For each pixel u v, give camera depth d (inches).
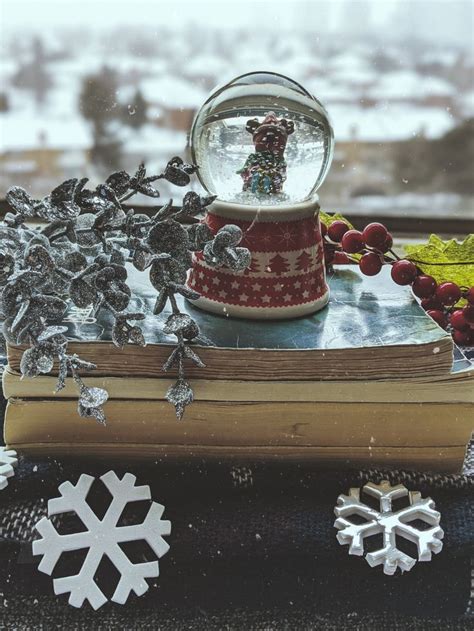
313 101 13.7
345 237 14.7
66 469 12.3
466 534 11.7
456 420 12.4
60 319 12.2
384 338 12.3
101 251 12.8
